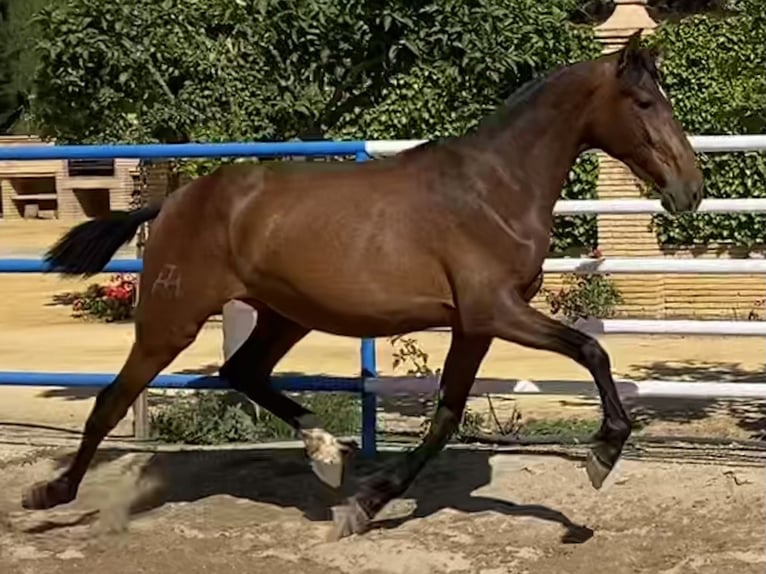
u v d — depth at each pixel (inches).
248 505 234.2
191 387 253.8
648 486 236.8
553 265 250.2
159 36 274.8
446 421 211.5
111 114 287.0
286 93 270.7
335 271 199.6
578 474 245.0
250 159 291.7
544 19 265.7
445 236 196.4
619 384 251.1
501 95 269.4
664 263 247.4
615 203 245.9
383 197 200.4
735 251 518.9
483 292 195.2
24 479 255.0
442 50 257.8
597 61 202.1
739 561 195.6
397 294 198.7
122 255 614.2
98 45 273.3
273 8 259.8
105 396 218.5
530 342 193.9
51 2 291.1
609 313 520.4
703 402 334.0
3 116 1302.9
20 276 775.7
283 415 225.1
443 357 433.7
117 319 590.9
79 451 221.5
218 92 279.4
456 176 198.8
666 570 192.9
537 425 299.6
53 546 212.2
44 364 444.8
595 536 210.4
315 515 227.0
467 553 202.7
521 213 197.9
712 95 489.7
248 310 287.4
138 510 232.7
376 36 257.0
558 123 200.8
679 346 469.4
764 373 399.9
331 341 489.4
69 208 1069.1
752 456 257.1
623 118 199.0
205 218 208.5
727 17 505.0
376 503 210.2
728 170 497.7
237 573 196.1
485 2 255.0
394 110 269.4
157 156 250.4
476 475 247.1
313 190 204.1
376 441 267.0
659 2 792.3
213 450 274.5
